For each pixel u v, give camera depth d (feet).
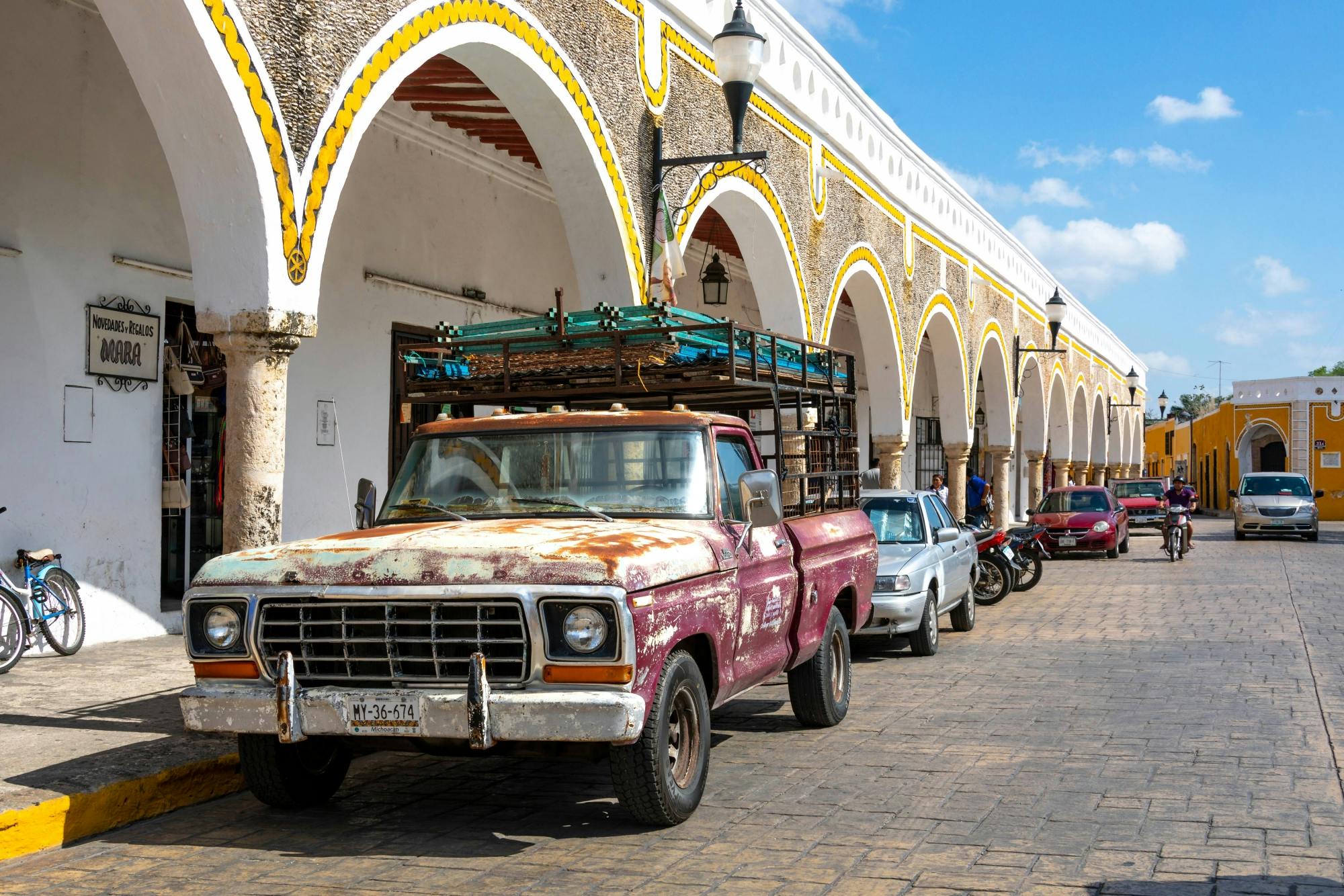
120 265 35.73
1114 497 88.53
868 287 63.21
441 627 17.34
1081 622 48.08
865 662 37.81
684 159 39.96
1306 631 44.21
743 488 20.74
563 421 22.08
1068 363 128.67
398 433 47.39
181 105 23.88
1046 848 17.85
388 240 46.24
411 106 45.44
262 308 24.39
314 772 20.56
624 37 38.47
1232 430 196.24
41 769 20.17
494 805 20.66
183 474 38.24
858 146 60.13
